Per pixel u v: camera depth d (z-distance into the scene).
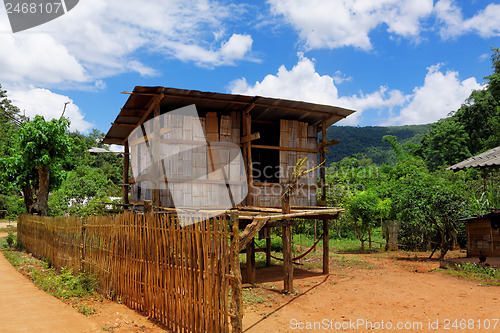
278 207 10.39
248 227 6.23
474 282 8.81
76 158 59.41
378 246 18.11
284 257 8.29
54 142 16.36
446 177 26.23
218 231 5.03
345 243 19.41
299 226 21.75
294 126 11.25
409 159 36.94
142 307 6.63
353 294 7.98
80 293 7.70
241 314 4.85
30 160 16.03
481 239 12.66
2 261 13.16
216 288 4.94
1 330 5.34
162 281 6.09
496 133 36.72
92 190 22.89
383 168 34.66
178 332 5.68
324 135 11.63
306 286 8.95
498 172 18.30
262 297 7.82
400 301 7.27
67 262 10.05
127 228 7.27
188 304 5.43
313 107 10.65
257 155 13.60
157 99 8.77
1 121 54.38
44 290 8.25
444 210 13.03
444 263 10.96
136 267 6.88
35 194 18.61
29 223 15.10
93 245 8.62
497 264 10.21
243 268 12.03
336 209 10.14
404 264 12.25
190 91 8.97
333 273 10.71
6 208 37.75
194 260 5.38
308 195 11.12
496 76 34.12
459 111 44.66
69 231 10.05
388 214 17.41
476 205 15.75
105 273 7.96
